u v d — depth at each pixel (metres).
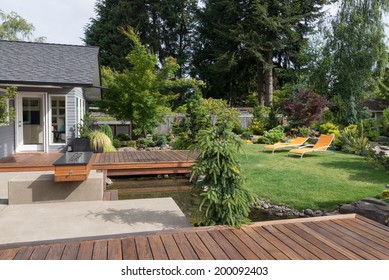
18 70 9.12
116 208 4.91
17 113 10.05
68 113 10.34
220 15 24.31
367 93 20.36
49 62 10.00
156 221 4.30
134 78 13.38
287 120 17.14
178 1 28.59
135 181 8.02
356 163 9.53
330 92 20.17
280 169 8.70
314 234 3.43
